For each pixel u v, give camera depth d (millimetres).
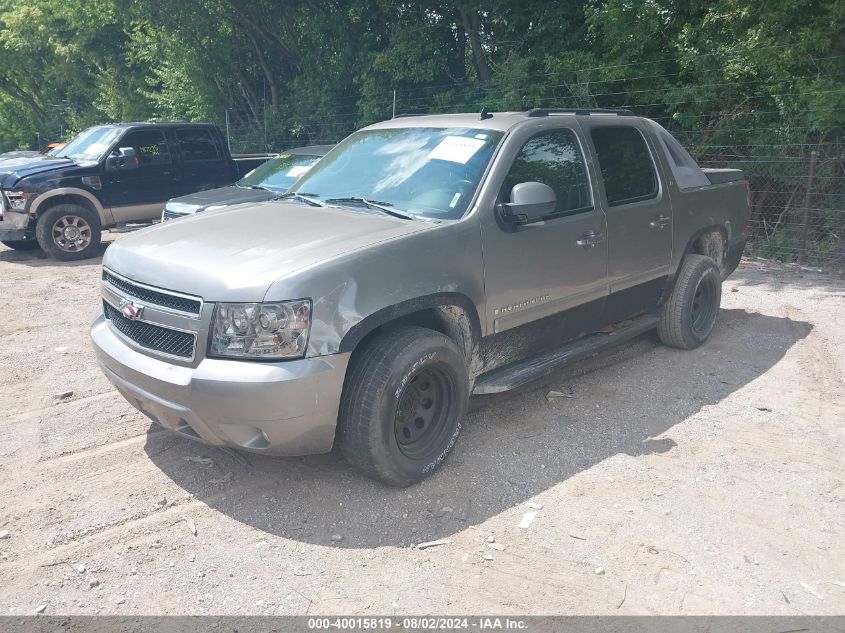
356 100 21078
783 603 3041
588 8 13266
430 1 17391
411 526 3566
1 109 38469
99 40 28188
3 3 33469
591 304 4969
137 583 3133
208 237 3994
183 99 25000
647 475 4074
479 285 4105
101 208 11156
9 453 4309
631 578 3189
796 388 5367
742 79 11602
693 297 5930
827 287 8766
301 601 3027
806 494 3891
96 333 4121
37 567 3230
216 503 3768
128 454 4305
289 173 9820
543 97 13922
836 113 10227
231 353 3396
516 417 4816
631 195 5277
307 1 20453
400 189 4473
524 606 3008
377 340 3734
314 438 3539
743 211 6703
